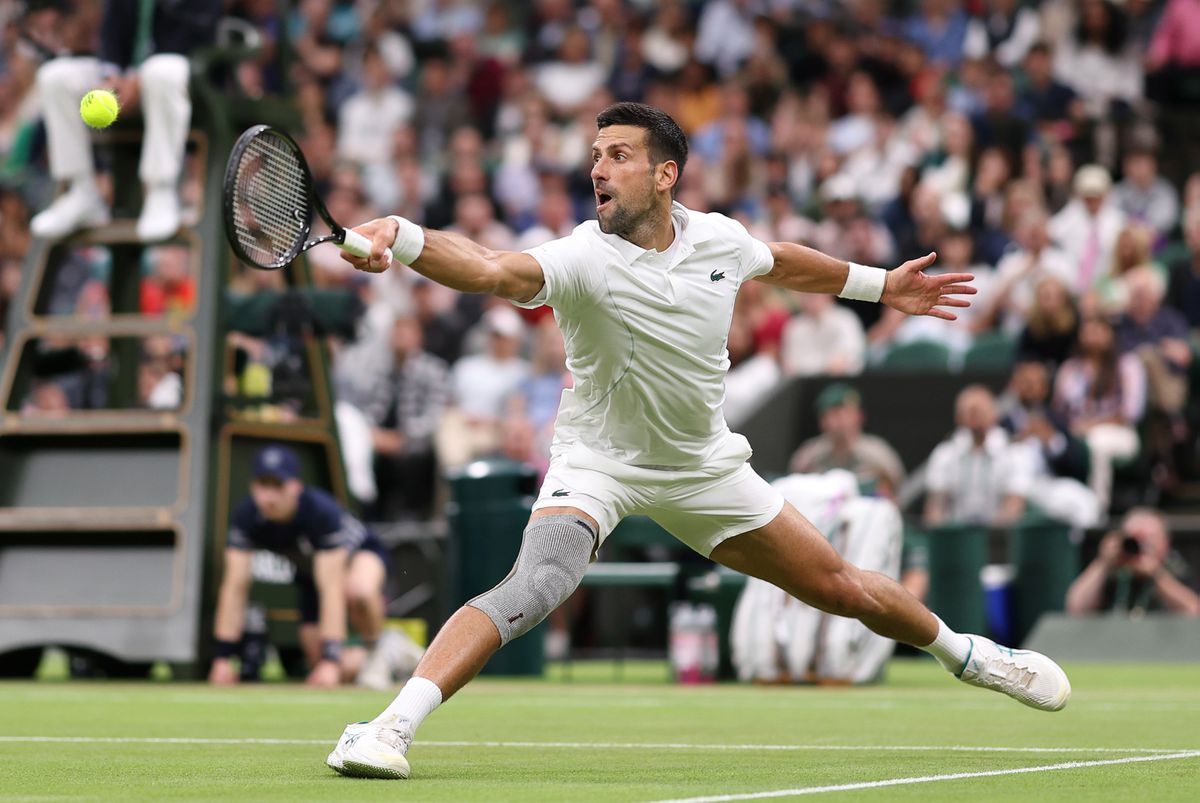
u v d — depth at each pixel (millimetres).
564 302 9273
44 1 22359
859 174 35438
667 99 39906
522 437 27234
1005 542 26547
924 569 21500
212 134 20547
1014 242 31906
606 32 43219
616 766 9805
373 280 34250
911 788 8438
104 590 20328
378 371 31094
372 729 8812
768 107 39062
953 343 30625
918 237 31891
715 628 21188
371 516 29828
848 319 30688
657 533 23000
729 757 10492
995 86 34594
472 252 8812
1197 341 28859
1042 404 27438
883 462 25234
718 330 9633
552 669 25000
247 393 21812
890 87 37781
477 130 41500
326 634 19281
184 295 26406
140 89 20297
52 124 20875
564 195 36156
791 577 9977
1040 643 25156
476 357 32375
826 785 8609
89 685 19422
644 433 9625
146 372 26062
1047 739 12000
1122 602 25266
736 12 41438
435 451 29922
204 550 19922
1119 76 36625
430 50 43844
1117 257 29953
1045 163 33531
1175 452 27344
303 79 42688
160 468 20469
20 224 33562
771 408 29484
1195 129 34781
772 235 32875
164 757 10539
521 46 44625
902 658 28828
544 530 9359
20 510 20625
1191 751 10914
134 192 21688
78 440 20750
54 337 23109
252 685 19375
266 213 8781
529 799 7906
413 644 20828
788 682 19812
